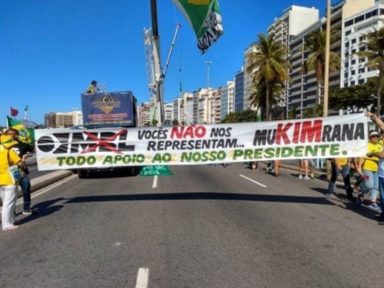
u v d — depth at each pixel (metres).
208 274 5.51
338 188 14.30
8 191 8.30
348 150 9.93
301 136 10.08
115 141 10.32
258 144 10.20
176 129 10.30
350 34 126.75
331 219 8.94
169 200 11.55
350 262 5.99
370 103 89.88
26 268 5.83
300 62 150.25
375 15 118.94
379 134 10.39
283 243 7.01
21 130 22.77
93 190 14.32
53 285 5.16
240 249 6.66
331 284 5.14
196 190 13.69
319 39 53.62
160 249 6.68
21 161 8.44
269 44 58.62
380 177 8.77
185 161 10.33
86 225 8.46
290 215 9.37
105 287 5.09
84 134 10.31
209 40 16.92
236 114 160.12
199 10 16.67
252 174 19.88
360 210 10.02
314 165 22.06
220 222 8.62
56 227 8.34
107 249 6.70
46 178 17.48
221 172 21.11
